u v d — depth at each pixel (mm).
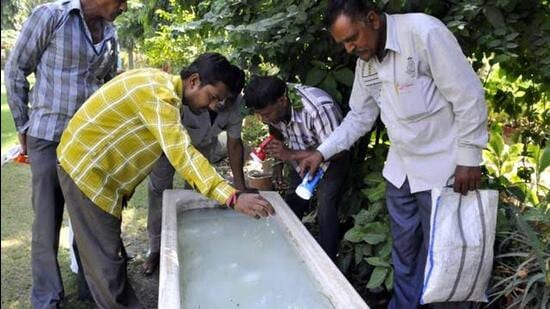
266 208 1950
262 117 2492
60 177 2250
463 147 1956
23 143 2539
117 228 2354
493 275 2229
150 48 5547
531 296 1981
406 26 1942
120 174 2232
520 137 2873
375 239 2502
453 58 1876
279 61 2875
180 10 3443
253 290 1900
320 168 2445
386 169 2342
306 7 2465
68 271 3100
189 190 2633
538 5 2340
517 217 2096
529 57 2477
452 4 2369
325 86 2754
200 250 2203
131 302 2516
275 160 3367
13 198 4211
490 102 2934
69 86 2461
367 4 1941
